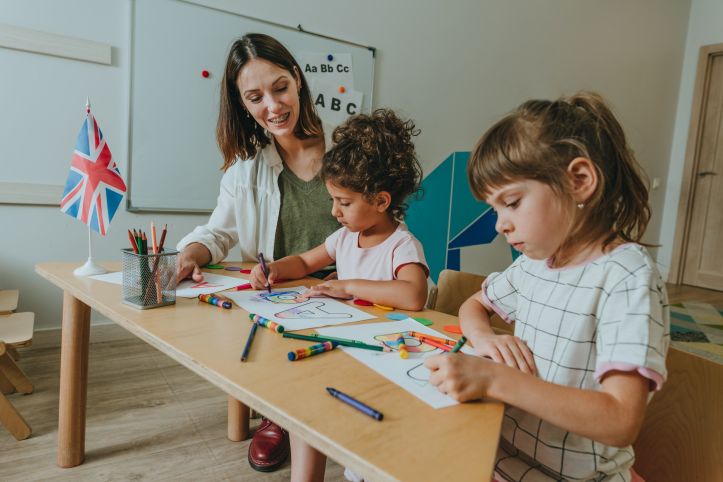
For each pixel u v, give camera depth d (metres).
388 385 0.54
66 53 2.04
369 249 1.05
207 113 2.42
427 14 3.07
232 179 1.33
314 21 2.67
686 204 4.54
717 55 4.38
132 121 2.23
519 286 0.76
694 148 4.48
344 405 0.49
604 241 0.63
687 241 4.57
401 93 3.04
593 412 0.49
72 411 1.25
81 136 1.08
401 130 1.05
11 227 2.04
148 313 0.78
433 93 3.16
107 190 1.08
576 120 0.59
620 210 0.63
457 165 3.32
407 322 0.81
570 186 0.58
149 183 2.31
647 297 0.55
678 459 0.71
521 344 0.68
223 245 1.30
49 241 2.12
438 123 3.21
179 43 2.30
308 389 0.52
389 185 0.98
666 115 4.54
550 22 3.63
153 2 2.21
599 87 4.00
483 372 0.52
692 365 0.71
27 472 1.24
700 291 4.29
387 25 2.92
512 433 0.70
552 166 0.57
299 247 1.34
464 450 0.42
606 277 0.60
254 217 1.32
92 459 1.31
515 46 3.48
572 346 0.63
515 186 0.59
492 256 3.53
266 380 0.54
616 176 0.60
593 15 3.86
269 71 1.14
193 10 2.31
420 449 0.41
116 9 2.14
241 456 1.37
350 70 2.82
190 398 1.68
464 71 3.27
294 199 1.32
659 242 4.73
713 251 4.41
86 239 2.20
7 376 1.59
